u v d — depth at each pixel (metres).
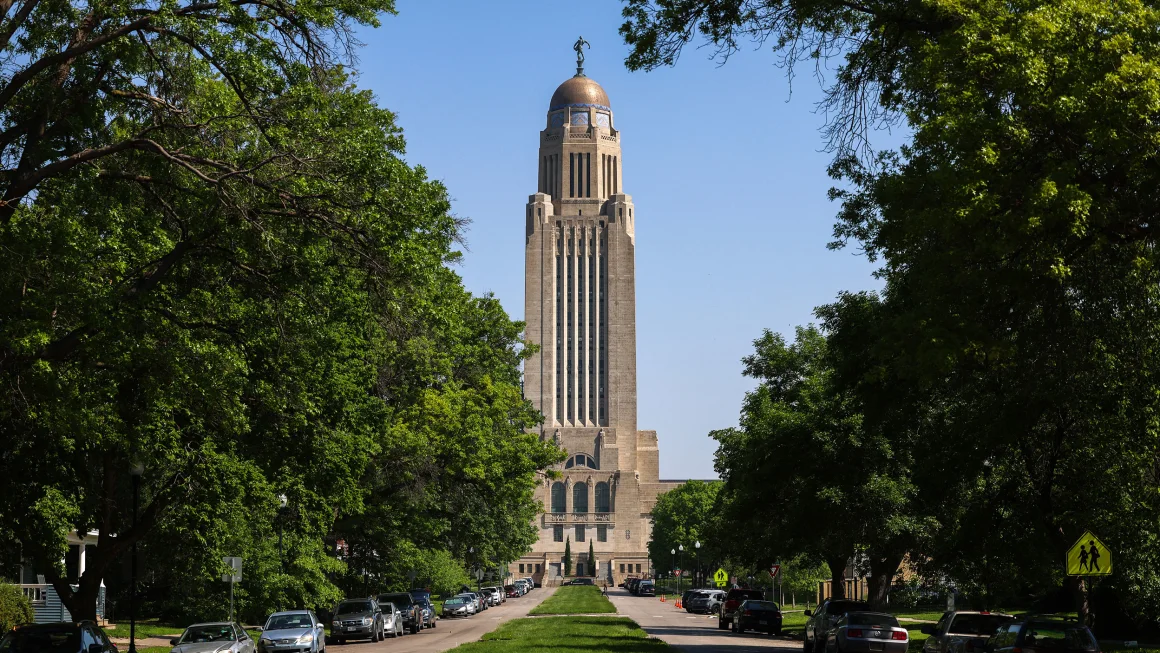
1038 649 25.11
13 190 22.73
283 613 41.75
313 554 52.97
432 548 73.69
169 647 44.38
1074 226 20.89
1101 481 30.45
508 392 67.44
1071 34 21.22
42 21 23.50
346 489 44.06
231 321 27.12
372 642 52.81
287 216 24.66
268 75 24.14
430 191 27.97
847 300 37.25
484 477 60.03
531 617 73.25
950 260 22.78
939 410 34.47
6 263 22.41
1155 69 20.27
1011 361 25.97
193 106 24.38
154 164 24.62
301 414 34.47
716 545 70.44
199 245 25.44
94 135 24.59
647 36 25.89
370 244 25.61
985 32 22.00
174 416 33.59
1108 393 26.64
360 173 25.02
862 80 26.28
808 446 49.59
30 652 25.64
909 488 48.09
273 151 24.39
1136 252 22.88
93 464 37.16
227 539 39.78
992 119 21.39
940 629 33.31
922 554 50.22
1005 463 34.56
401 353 55.59
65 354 24.14
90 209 24.75
